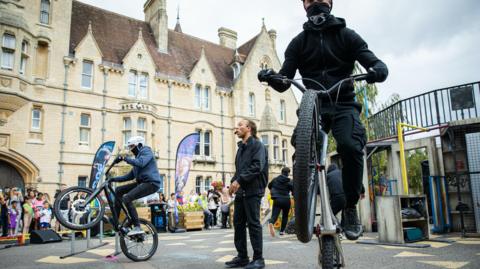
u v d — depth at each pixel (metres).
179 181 13.36
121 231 5.66
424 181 11.49
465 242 7.11
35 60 22.81
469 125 8.67
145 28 32.03
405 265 4.62
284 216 9.55
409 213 7.38
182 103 29.27
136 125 25.50
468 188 9.02
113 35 28.69
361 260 5.11
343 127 2.67
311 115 2.27
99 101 24.83
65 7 24.55
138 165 5.67
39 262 5.79
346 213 2.82
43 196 14.23
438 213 9.30
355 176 2.68
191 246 7.68
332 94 2.79
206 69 31.45
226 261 5.35
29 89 21.95
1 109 20.55
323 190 2.58
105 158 10.08
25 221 12.94
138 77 27.12
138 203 14.89
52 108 22.84
